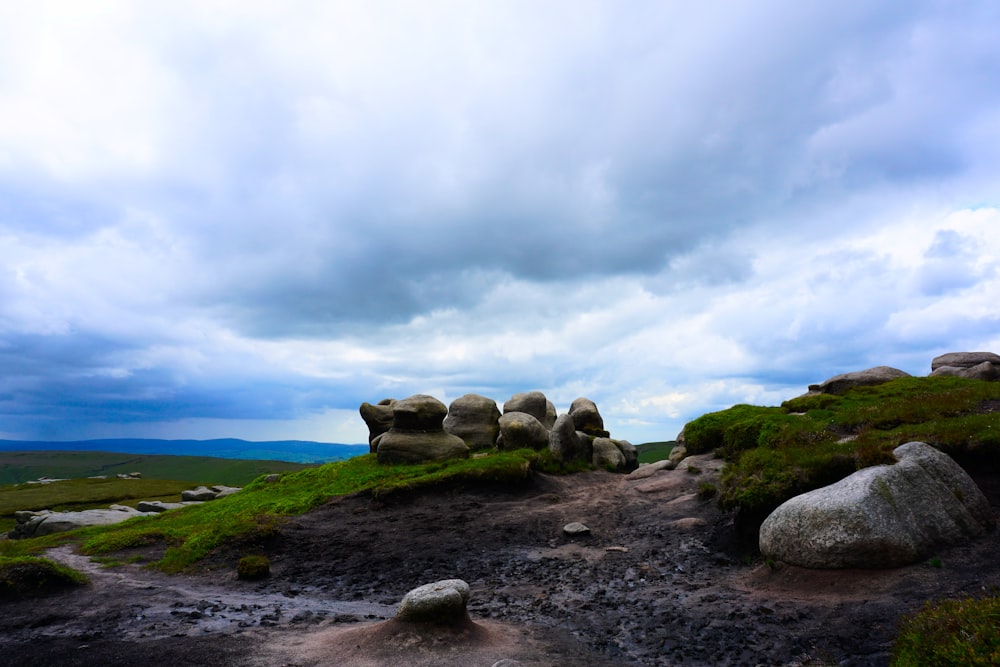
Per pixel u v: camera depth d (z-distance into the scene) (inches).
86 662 377.4
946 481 569.0
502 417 1555.1
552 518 953.5
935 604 407.2
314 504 1088.2
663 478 1141.7
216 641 421.4
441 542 846.5
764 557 609.3
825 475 655.8
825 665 362.0
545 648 418.3
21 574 584.7
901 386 1248.2
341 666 366.9
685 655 406.3
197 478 6102.4
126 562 792.9
